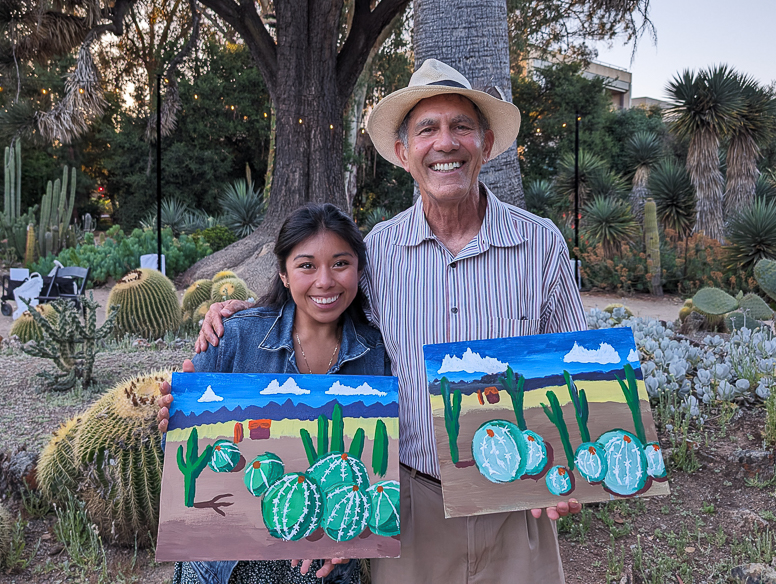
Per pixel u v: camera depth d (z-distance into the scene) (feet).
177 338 21.03
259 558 5.29
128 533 9.34
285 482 5.41
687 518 10.00
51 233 47.14
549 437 5.70
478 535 5.96
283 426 5.51
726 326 21.49
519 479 5.63
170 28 76.79
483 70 18.53
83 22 44.34
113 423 9.11
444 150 5.99
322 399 5.59
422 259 6.17
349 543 5.40
